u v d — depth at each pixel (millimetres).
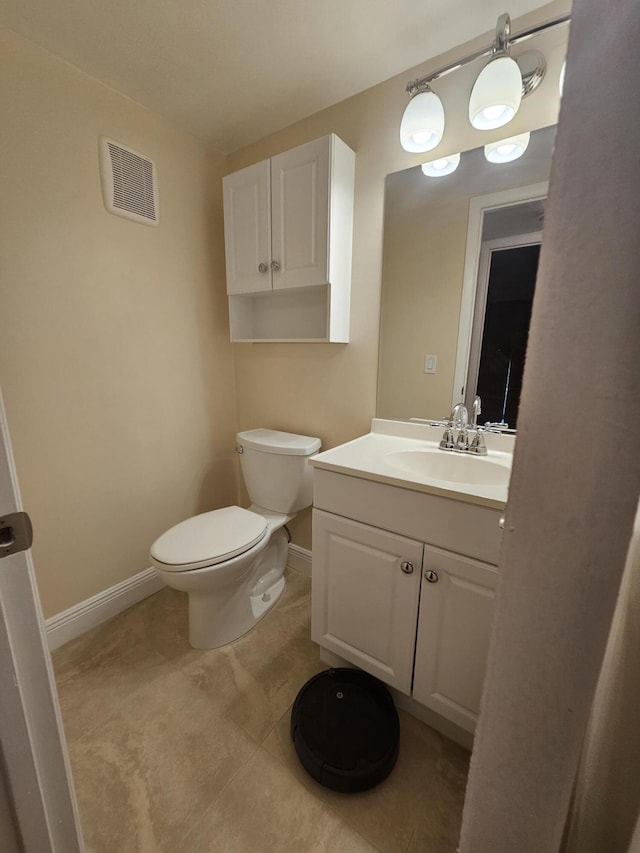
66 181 1275
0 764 524
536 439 373
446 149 1255
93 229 1368
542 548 383
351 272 1506
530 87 1078
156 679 1284
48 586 1398
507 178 1166
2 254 1166
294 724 1063
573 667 382
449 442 1296
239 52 1202
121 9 1039
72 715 1153
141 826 882
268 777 987
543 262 348
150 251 1562
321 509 1205
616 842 508
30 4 1018
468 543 928
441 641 1012
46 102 1198
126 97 1396
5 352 1210
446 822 895
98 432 1485
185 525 1451
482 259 1238
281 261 1476
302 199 1376
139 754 1041
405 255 1377
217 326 1907
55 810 611
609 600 350
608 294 312
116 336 1492
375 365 1518
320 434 1741
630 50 282
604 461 331
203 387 1885
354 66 1263
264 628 1537
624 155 292
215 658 1378
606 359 320
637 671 485
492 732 454
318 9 1048
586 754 560
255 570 1607
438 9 1050
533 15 1058
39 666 557
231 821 894
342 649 1237
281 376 1833
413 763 1025
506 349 1233
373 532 1085
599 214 310
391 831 876
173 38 1145
